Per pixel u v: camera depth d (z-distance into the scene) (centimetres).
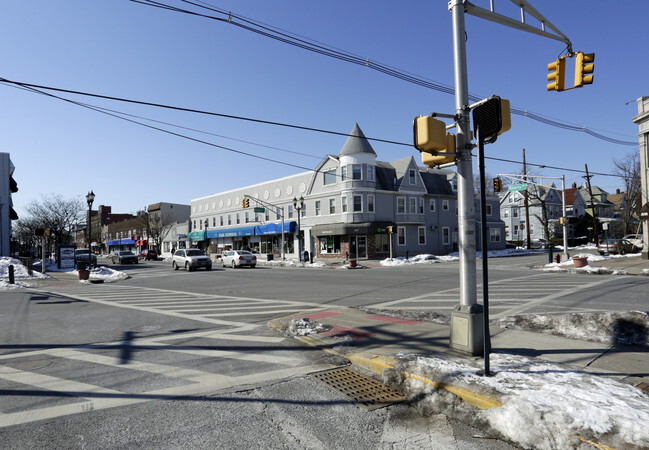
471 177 532
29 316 974
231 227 4919
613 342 564
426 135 491
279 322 805
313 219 3828
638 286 1262
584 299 1030
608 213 7225
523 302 1013
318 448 321
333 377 489
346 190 3509
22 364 557
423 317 812
